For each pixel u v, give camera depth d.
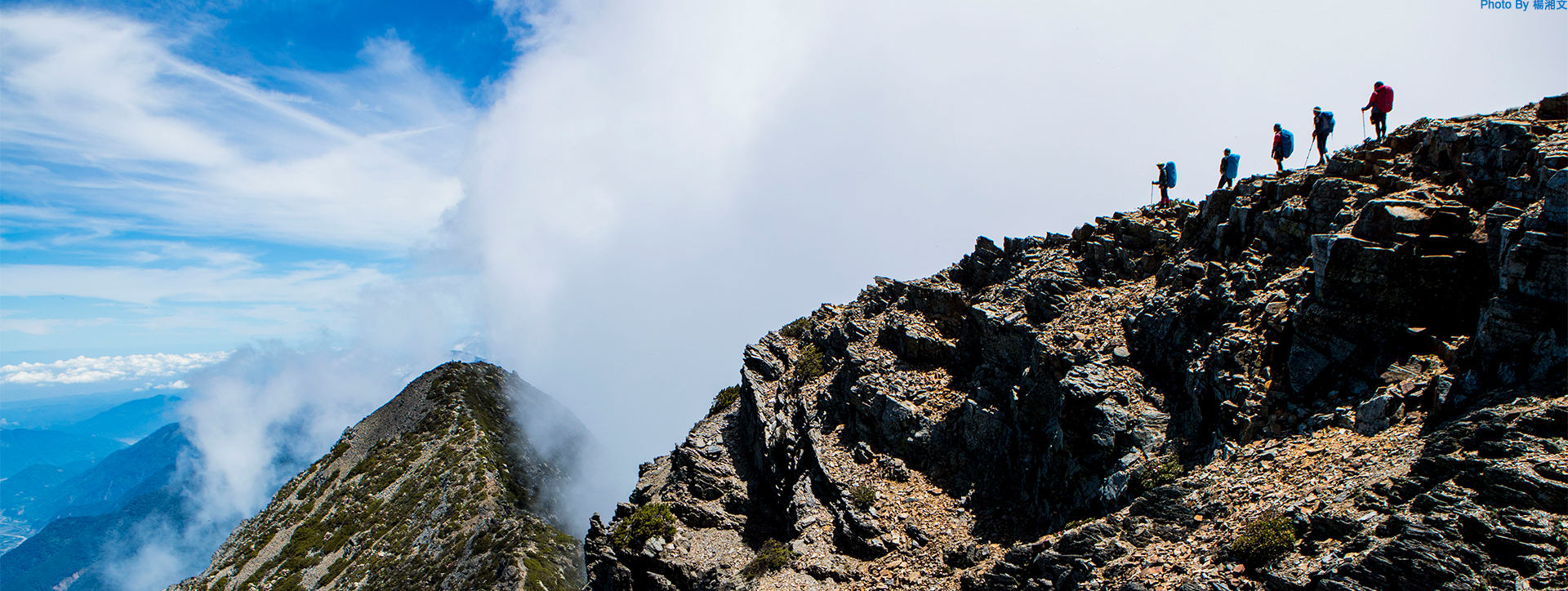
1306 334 23.94
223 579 140.12
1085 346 32.22
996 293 40.50
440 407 181.12
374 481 156.00
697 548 42.44
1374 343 22.69
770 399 49.81
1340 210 25.91
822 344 52.66
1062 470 29.48
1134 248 36.38
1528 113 24.70
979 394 35.97
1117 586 21.03
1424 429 19.42
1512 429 16.86
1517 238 19.39
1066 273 37.78
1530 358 18.30
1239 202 31.22
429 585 107.19
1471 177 23.33
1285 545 18.39
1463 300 21.38
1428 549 15.52
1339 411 21.98
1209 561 19.97
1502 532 15.00
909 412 38.00
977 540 30.86
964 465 35.31
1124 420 27.92
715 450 50.62
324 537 141.38
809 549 35.00
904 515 34.06
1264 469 22.00
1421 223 22.47
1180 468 24.97
